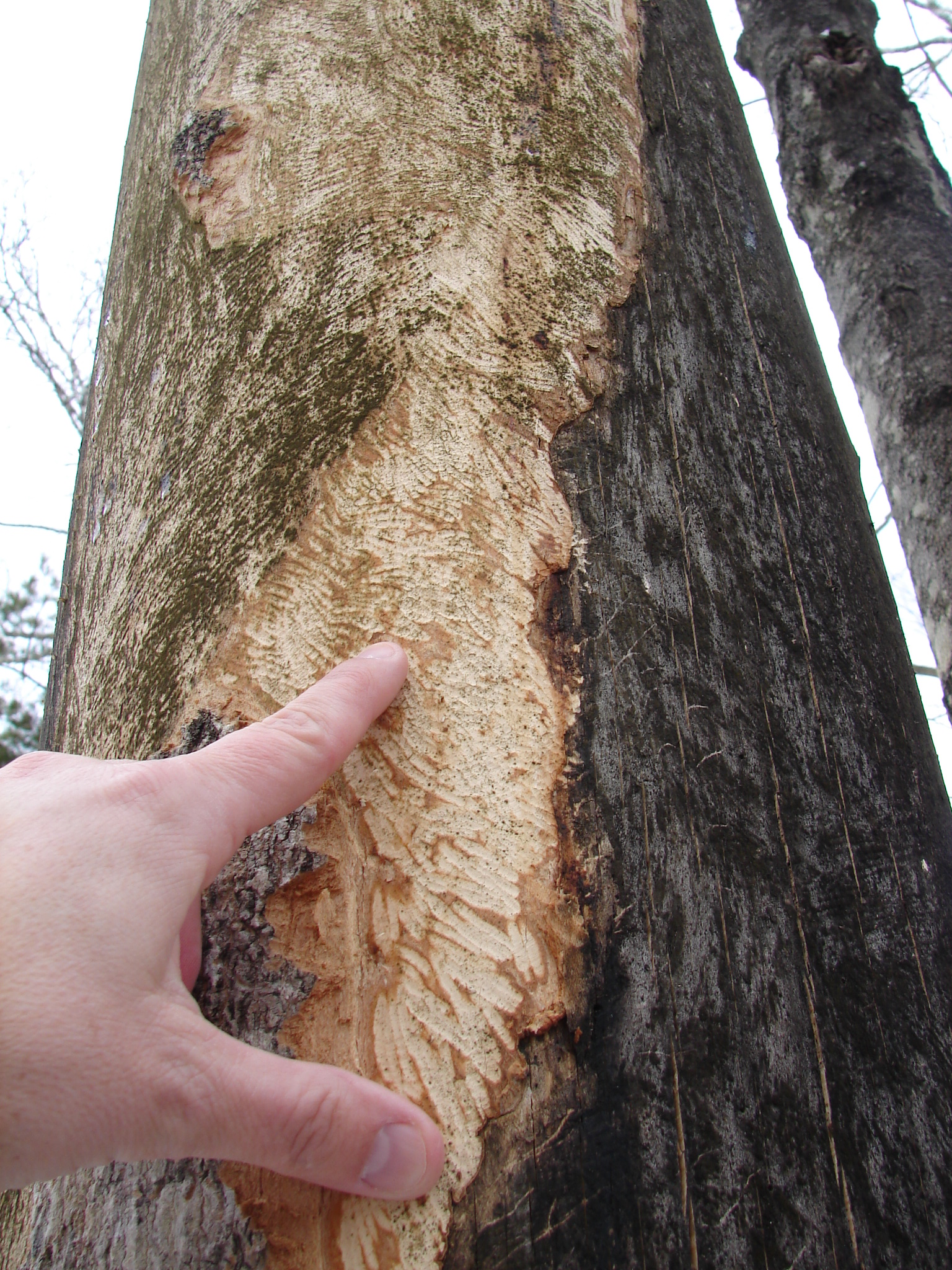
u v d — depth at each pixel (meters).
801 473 0.35
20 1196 0.30
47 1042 0.22
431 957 0.25
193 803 0.24
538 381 0.30
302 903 0.26
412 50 0.35
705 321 0.34
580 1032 0.24
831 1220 0.24
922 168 0.69
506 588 0.28
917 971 0.29
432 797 0.26
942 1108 0.27
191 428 0.33
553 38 0.36
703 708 0.28
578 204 0.33
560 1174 0.23
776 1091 0.25
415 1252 0.23
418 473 0.29
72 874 0.23
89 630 0.35
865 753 0.31
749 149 0.43
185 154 0.38
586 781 0.26
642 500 0.30
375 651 0.27
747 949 0.26
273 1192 0.24
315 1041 0.25
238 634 0.29
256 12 0.39
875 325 0.65
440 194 0.33
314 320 0.32
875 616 0.35
